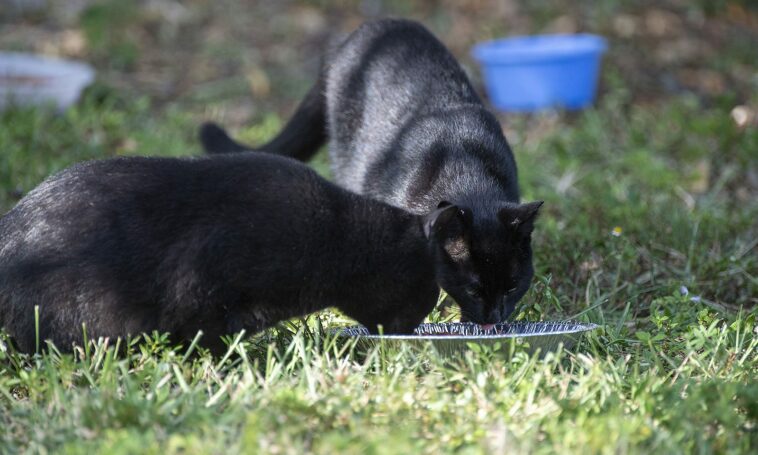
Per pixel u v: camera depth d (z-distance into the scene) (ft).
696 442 19.93
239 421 20.04
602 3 68.03
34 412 20.66
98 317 23.43
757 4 69.97
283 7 66.39
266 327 25.05
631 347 26.58
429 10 66.85
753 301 30.94
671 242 34.53
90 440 19.42
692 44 64.18
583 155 46.34
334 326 27.14
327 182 25.62
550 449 19.01
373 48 34.37
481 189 28.78
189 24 63.31
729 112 51.60
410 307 26.40
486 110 32.27
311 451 19.11
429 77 32.94
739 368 23.52
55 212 23.52
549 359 22.94
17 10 62.13
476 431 19.79
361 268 25.30
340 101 34.50
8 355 23.29
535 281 30.86
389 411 20.57
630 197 38.70
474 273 26.12
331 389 21.38
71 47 58.49
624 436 19.21
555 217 37.91
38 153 41.70
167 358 22.70
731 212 38.40
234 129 50.21
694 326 25.82
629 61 60.95
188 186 24.04
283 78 57.62
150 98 53.72
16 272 23.25
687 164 45.32
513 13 66.74
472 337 23.29
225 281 23.75
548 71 52.16
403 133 31.35
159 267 23.54
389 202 30.22
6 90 47.26
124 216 23.58
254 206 24.02
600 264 32.09
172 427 19.90
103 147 44.04
